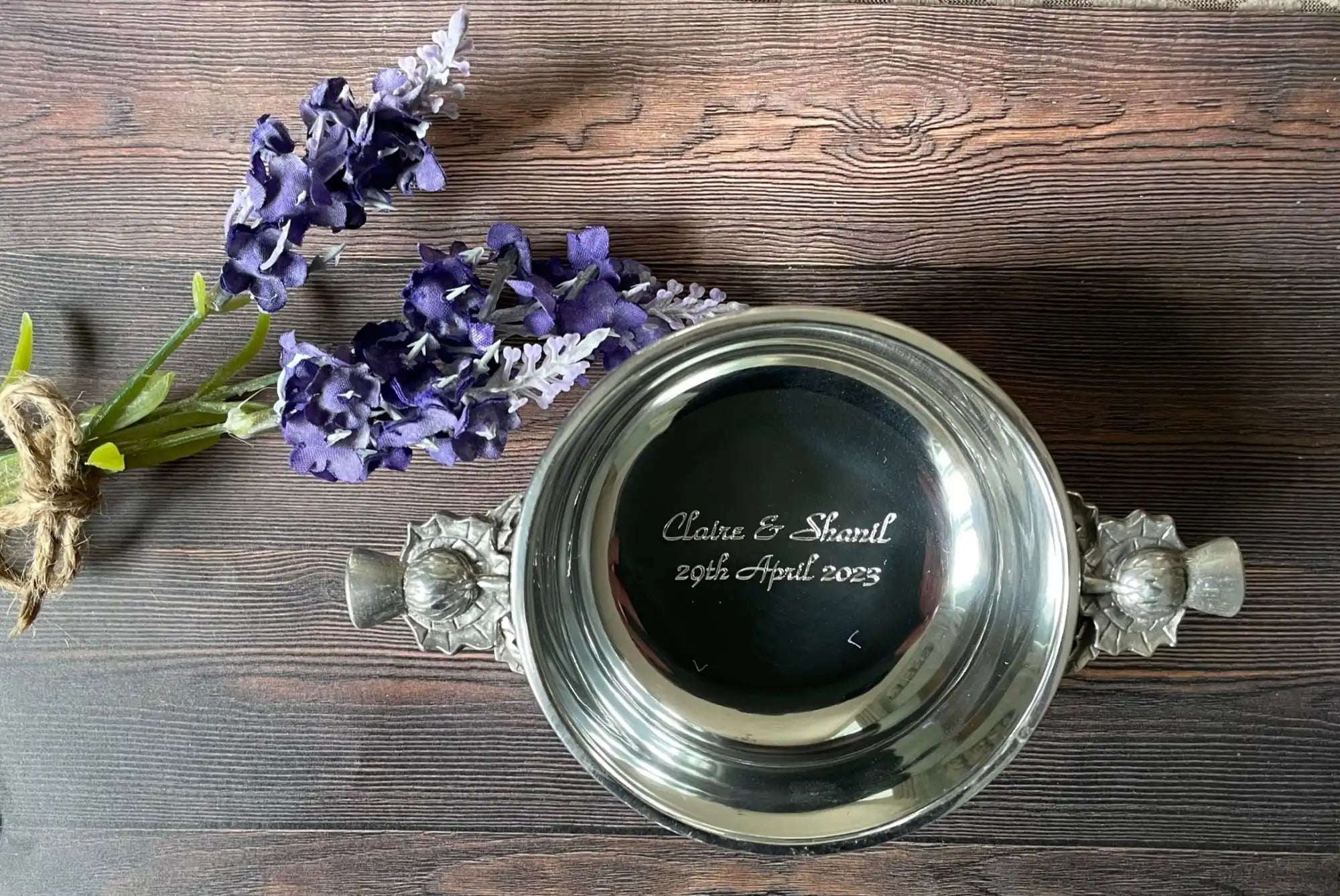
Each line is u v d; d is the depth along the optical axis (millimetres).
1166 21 324
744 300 333
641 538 322
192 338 338
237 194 302
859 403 318
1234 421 333
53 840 347
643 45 328
